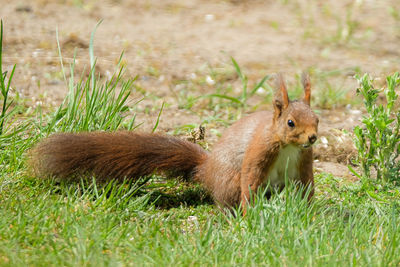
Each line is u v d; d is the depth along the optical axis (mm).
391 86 10258
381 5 24406
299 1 24922
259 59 18516
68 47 17906
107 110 11125
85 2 22812
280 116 8828
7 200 8742
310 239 7898
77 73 15984
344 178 11289
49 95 14164
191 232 8711
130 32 20188
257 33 21031
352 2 24750
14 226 7875
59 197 9250
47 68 16078
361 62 18641
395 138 10453
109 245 7742
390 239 8078
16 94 13281
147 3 23422
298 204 8664
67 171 9641
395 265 7395
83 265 7090
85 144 9742
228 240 7934
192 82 16438
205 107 14836
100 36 19453
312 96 15820
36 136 10609
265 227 8211
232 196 9594
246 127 9578
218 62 18016
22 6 21312
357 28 21906
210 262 7395
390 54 19547
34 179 9672
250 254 7652
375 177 11352
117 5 22906
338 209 9344
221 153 9625
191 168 10109
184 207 9852
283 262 7395
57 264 7086
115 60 17312
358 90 10469
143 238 8000
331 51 19688
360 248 7949
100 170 9805
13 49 17328
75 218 8203
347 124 14102
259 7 23953
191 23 21719
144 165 9945
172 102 14984
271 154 9008
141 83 16047
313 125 8586
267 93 15969
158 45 19172
